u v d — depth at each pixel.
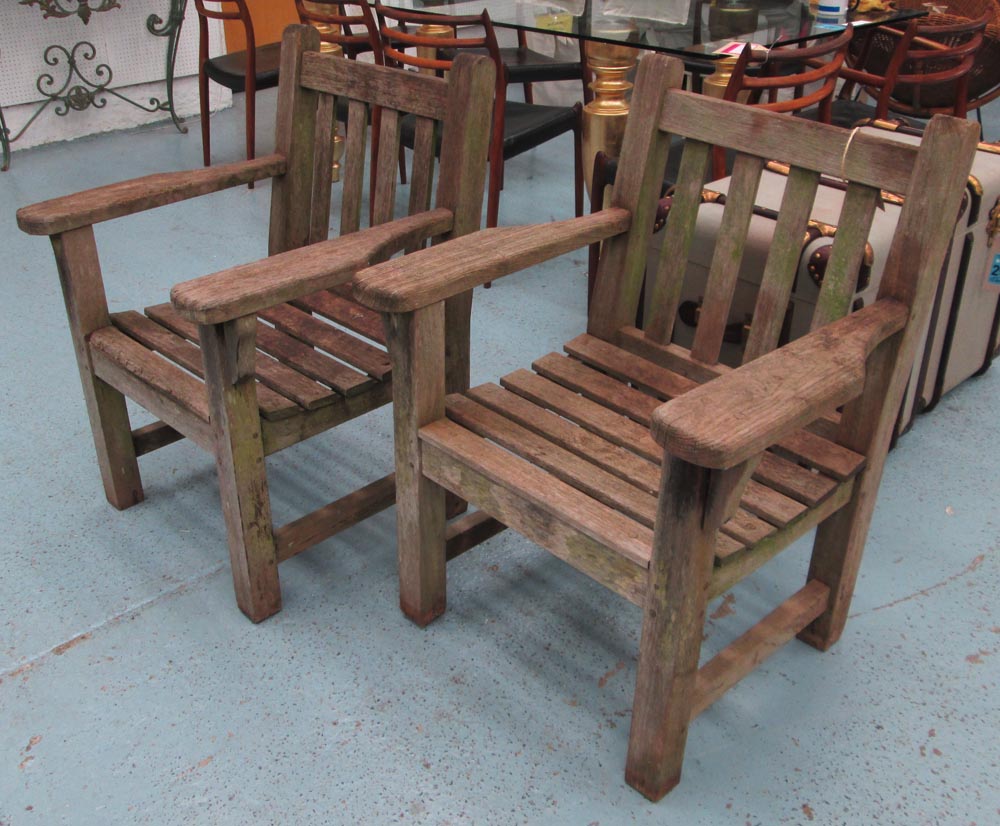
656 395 1.72
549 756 1.59
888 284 1.43
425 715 1.67
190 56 4.88
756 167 1.60
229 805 1.51
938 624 1.86
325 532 1.88
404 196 3.97
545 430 1.60
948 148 1.33
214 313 1.46
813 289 1.96
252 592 1.82
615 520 1.40
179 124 4.77
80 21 4.47
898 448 2.38
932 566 2.00
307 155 2.09
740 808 1.51
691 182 1.70
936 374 2.41
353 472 2.32
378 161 1.95
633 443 1.56
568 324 2.96
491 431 1.60
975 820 1.49
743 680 1.74
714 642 1.82
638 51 2.88
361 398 1.79
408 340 1.54
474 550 2.07
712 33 2.78
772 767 1.58
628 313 1.85
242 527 1.73
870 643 1.82
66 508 2.18
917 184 1.37
